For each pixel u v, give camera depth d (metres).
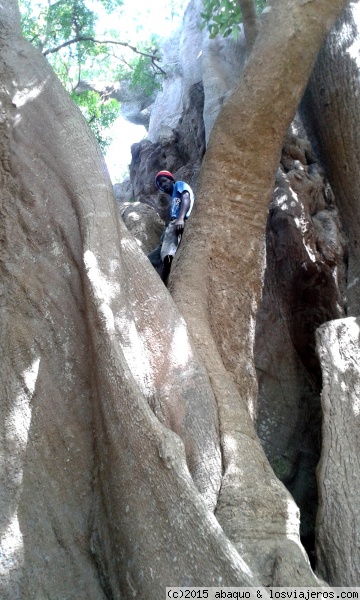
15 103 7.07
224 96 11.75
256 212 7.35
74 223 6.42
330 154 8.76
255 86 7.59
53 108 7.10
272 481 5.10
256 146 7.46
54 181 6.67
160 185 8.97
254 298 7.07
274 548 4.60
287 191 8.79
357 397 6.29
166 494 4.54
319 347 6.75
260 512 4.80
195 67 13.84
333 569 5.25
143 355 5.62
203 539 4.29
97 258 5.99
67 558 4.97
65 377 5.69
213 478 5.06
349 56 8.69
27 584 4.82
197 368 5.71
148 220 9.88
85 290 5.86
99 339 5.47
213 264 6.98
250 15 10.09
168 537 4.40
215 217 7.21
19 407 5.53
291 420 8.02
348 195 8.59
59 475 5.29
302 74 7.72
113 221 6.36
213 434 5.32
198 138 12.25
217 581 4.11
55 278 6.16
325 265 8.46
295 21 7.80
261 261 7.27
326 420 6.22
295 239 8.55
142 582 4.37
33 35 15.69
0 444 5.36
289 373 8.35
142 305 6.03
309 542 6.74
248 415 5.78
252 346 6.88
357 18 8.91
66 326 5.92
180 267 6.95
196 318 6.43
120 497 4.77
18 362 5.74
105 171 6.76
